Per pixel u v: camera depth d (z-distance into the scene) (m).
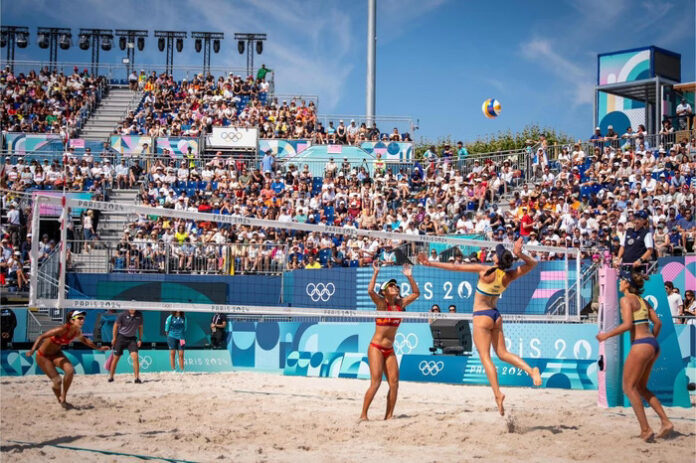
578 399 10.79
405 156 26.31
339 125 27.16
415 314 9.88
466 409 9.49
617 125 28.34
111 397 10.89
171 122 28.52
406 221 20.16
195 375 14.60
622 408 9.59
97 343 16.23
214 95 30.52
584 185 19.92
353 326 14.70
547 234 18.67
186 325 16.78
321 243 20.06
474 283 16.77
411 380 13.55
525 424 8.17
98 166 24.12
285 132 27.73
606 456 6.48
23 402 10.25
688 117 22.75
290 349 15.39
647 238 14.09
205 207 21.56
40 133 26.97
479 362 13.01
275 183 23.11
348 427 7.96
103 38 37.25
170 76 31.83
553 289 16.08
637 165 19.55
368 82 28.12
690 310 13.77
